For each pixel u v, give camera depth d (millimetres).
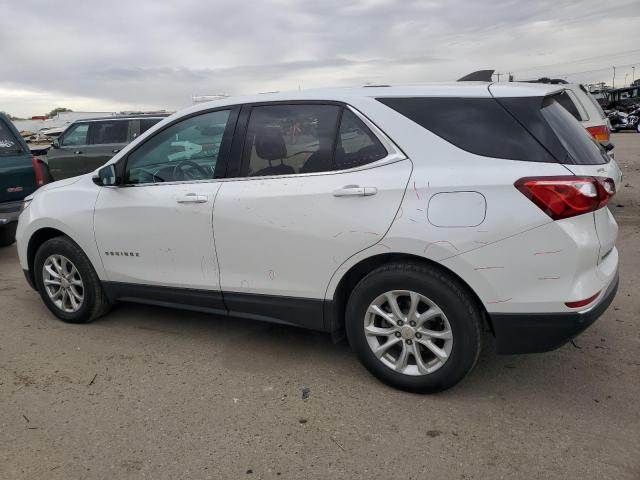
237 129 3744
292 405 3277
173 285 4023
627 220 7965
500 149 3023
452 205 3006
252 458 2793
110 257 4277
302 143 3494
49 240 4578
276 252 3527
